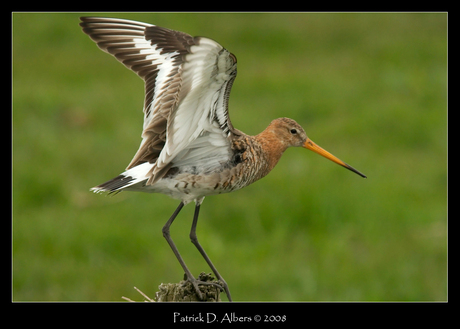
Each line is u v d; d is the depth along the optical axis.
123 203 15.44
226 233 14.46
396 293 12.70
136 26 8.99
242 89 21.44
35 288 12.68
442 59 23.59
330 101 20.53
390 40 25.42
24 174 16.05
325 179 15.84
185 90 6.98
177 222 14.51
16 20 26.48
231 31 26.08
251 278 12.92
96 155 17.44
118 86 21.95
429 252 13.58
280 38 25.72
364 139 18.25
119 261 13.48
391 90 21.28
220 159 8.59
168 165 8.41
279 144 9.68
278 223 14.55
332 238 14.09
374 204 14.89
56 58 24.11
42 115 19.53
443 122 18.73
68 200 15.50
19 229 14.16
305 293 12.58
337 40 25.70
